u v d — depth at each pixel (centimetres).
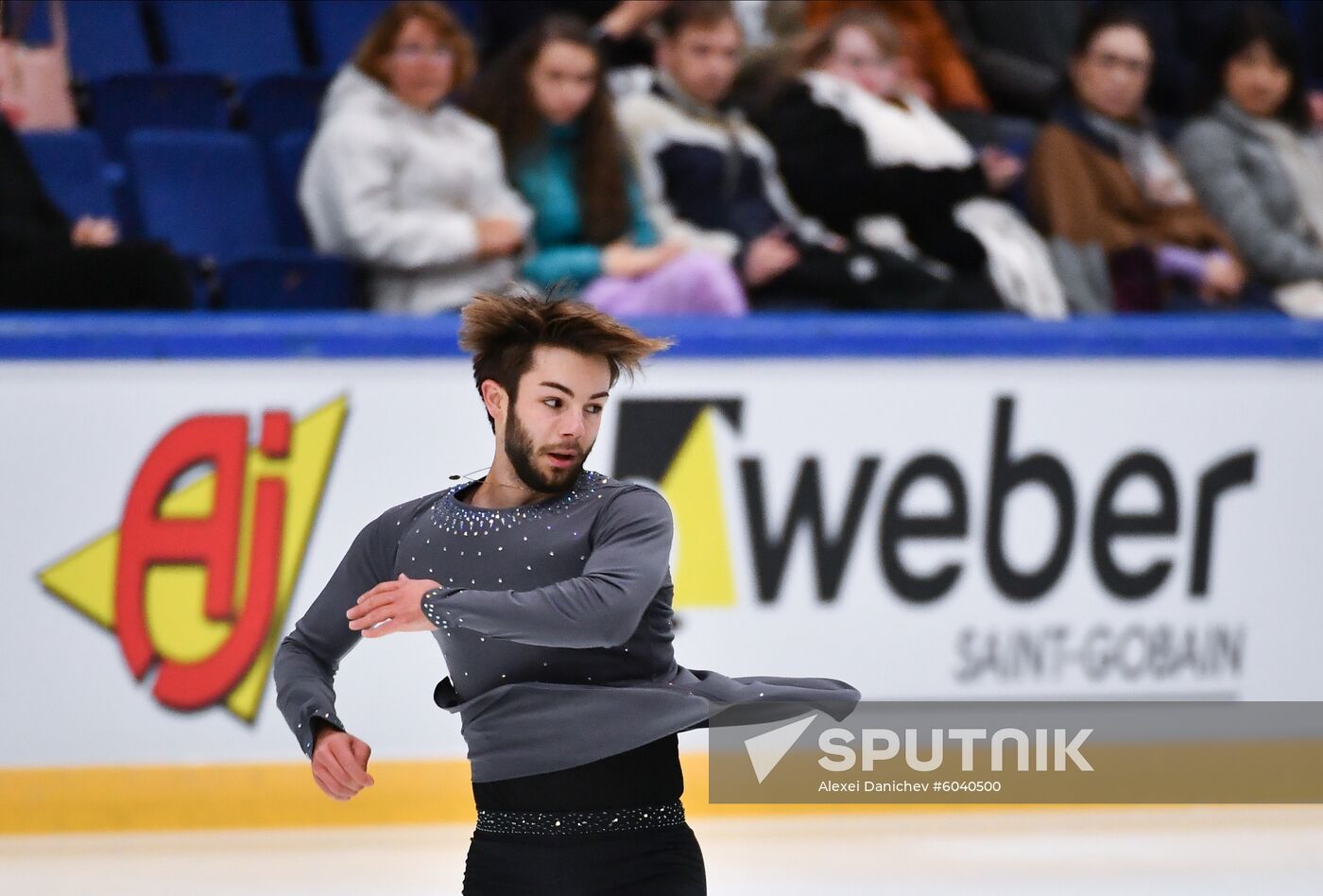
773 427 1798
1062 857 1612
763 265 1977
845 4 2289
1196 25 2553
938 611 1828
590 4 2295
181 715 1698
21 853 1605
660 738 849
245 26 2456
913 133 2058
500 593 795
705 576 1786
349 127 1944
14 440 1673
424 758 1728
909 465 1822
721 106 2122
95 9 2380
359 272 1977
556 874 843
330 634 918
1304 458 1912
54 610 1680
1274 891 1498
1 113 1900
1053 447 1853
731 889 1475
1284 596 1908
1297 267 2278
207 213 2128
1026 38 2455
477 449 1752
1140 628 1873
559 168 2002
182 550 1700
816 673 1802
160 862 1567
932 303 2000
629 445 1775
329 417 1728
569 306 842
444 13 1948
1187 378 1883
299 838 1667
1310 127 2362
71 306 1812
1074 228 2139
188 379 1702
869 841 1670
